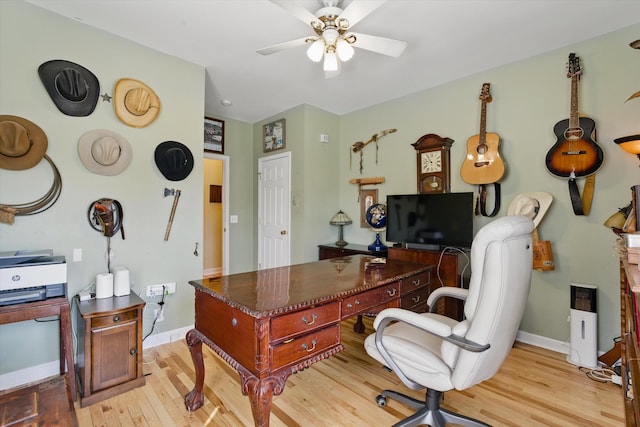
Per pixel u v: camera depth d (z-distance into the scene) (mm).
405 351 1534
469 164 3082
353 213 4359
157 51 2709
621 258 1423
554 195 2699
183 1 2088
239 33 2467
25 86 2088
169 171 2762
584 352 2381
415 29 2396
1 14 2012
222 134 4617
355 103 4078
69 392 1264
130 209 2568
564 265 2650
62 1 2086
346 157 4445
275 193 4562
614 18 2268
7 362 2062
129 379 2041
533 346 2771
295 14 1765
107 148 2393
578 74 2514
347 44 1949
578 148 2504
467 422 1595
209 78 3312
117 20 2297
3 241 2037
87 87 2328
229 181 4703
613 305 2420
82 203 2336
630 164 2355
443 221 3057
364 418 1773
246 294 1555
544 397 1978
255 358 1319
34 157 2107
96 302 2127
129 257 2574
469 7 2141
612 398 1964
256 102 4047
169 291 2791
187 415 1797
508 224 1264
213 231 5660
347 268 2250
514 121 2926
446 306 2957
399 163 3838
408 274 2088
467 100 3244
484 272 1275
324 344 1537
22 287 1768
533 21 2301
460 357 1327
